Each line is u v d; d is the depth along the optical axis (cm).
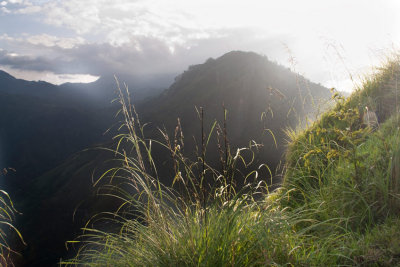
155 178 247
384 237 228
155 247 241
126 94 251
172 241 243
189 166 248
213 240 227
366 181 289
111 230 258
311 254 229
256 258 228
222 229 230
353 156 308
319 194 340
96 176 10169
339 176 333
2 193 264
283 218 251
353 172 318
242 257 218
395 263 196
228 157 247
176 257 227
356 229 270
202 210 252
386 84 504
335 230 276
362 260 209
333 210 296
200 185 244
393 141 314
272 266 216
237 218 240
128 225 254
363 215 275
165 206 250
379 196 283
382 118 451
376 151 325
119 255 264
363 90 524
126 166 249
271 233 236
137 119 253
